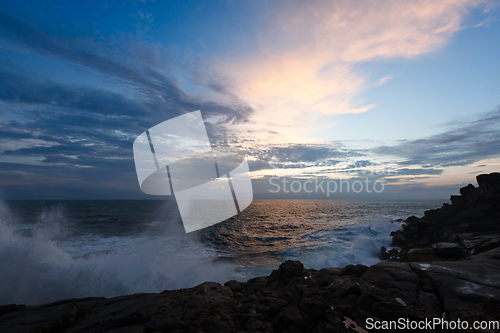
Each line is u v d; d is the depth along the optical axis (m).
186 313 3.45
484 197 15.01
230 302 3.90
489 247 8.30
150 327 3.02
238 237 17.89
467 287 3.83
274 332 2.82
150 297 4.30
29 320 3.36
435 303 3.52
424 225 14.14
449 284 3.96
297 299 3.20
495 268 4.60
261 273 9.36
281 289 4.07
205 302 3.87
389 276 4.43
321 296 3.05
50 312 3.59
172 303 3.90
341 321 2.79
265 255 12.25
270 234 19.38
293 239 16.84
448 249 8.98
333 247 13.70
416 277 4.32
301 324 2.70
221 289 4.51
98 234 18.61
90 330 3.25
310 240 16.20
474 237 10.17
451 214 15.32
